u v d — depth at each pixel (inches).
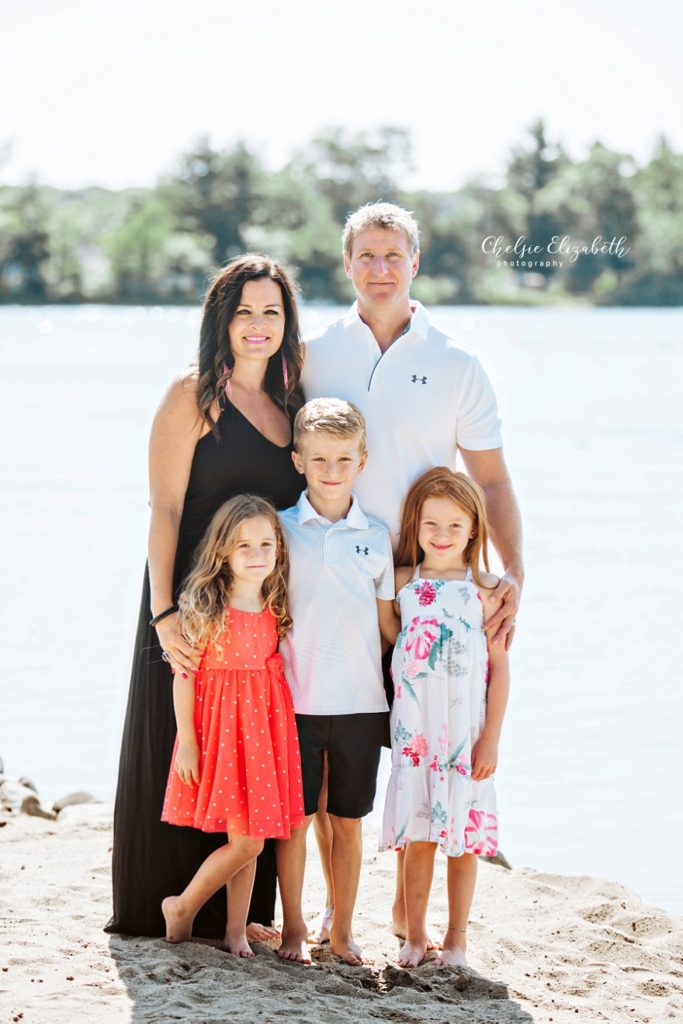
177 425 159.9
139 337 1895.9
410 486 165.5
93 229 3873.0
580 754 253.6
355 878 158.6
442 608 157.9
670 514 518.6
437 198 3255.4
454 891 157.5
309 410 157.8
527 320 2290.8
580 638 337.1
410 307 171.0
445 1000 143.9
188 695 153.5
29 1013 129.3
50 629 342.6
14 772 245.6
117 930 161.2
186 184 3499.0
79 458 667.4
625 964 160.1
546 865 206.5
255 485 161.6
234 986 140.6
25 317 2694.4
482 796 158.4
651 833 218.2
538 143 3233.3
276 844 160.9
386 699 161.9
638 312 2630.4
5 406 920.3
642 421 845.2
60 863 193.8
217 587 152.8
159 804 160.4
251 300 159.2
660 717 274.1
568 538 472.4
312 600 156.1
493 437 169.0
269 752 151.8
